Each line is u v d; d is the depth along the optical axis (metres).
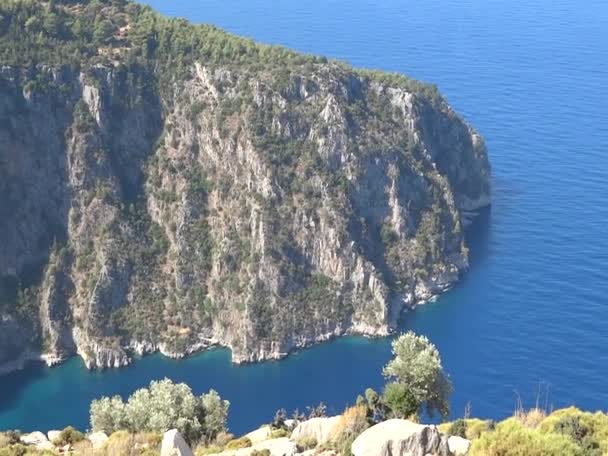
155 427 87.75
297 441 75.12
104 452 76.38
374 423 77.50
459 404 165.38
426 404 85.00
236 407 177.38
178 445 68.81
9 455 75.44
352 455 63.41
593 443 67.81
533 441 60.91
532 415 80.50
